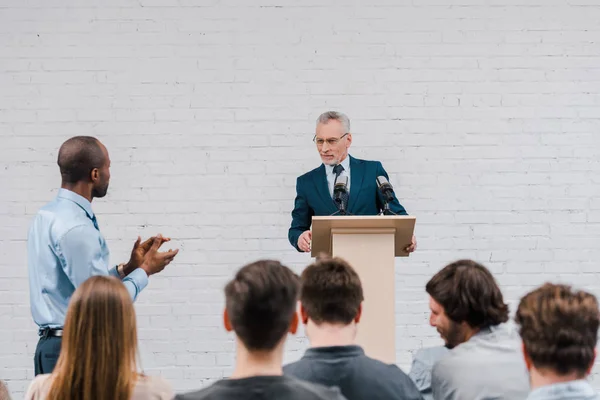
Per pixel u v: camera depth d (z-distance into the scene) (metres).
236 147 4.85
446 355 2.33
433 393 2.34
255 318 1.75
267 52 4.88
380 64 4.88
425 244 4.82
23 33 4.88
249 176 4.84
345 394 2.06
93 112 4.85
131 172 4.83
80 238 3.28
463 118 4.87
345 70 4.88
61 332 3.32
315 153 4.84
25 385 4.73
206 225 4.82
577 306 1.70
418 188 4.84
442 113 4.86
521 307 1.76
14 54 4.87
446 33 4.90
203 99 4.87
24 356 4.75
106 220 4.80
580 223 4.83
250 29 4.90
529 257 4.81
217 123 4.86
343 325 2.12
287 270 1.82
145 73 4.88
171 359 4.76
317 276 2.13
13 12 4.89
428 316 4.81
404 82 4.88
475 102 4.87
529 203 4.84
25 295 4.77
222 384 1.71
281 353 1.79
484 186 4.84
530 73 4.89
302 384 1.72
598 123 4.88
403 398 2.07
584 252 4.82
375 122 4.85
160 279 4.80
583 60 4.90
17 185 4.81
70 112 4.84
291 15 4.90
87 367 2.07
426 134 4.85
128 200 4.81
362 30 4.90
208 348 4.78
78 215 3.36
